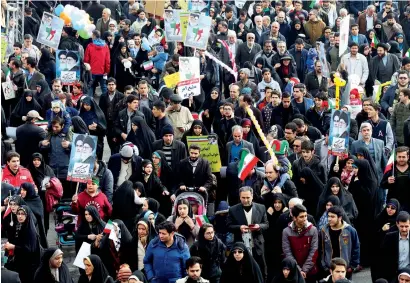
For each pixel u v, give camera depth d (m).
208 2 52.06
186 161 32.44
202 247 28.22
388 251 28.83
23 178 31.80
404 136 36.44
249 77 41.91
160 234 27.53
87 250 28.41
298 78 45.06
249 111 33.69
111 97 37.78
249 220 29.33
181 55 44.94
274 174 30.72
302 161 32.19
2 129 37.25
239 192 29.66
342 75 42.19
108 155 40.03
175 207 29.92
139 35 44.94
